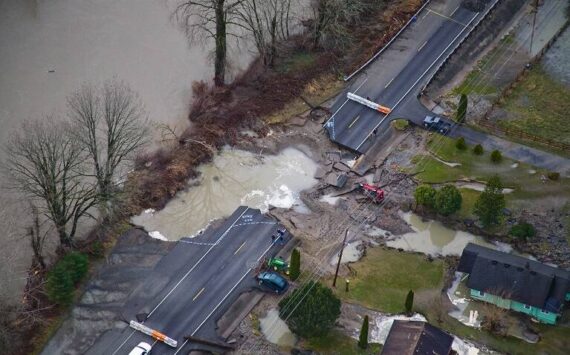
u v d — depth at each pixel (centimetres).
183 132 13212
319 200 12325
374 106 13488
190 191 12481
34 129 11488
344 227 11906
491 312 10750
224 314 10800
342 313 10769
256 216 12050
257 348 10412
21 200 11825
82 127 11388
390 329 10312
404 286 11150
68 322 10719
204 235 11806
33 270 11181
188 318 10750
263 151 13025
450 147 12888
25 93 13712
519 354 10406
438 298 11006
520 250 11606
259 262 11375
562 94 13662
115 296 11006
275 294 11012
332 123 13350
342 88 13925
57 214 10938
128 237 11750
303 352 10369
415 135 13138
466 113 13400
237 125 13288
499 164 12644
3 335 10250
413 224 11969
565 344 10500
